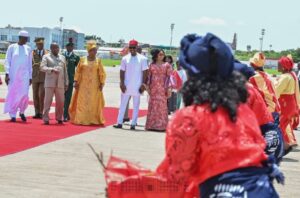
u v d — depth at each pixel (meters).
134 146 11.69
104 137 12.79
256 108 5.93
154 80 14.65
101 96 15.17
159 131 14.65
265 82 8.26
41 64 14.66
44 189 7.57
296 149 12.93
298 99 11.48
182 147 3.46
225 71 3.54
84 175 8.53
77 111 15.00
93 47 15.03
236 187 3.41
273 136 6.00
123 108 14.77
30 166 9.02
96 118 15.12
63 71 14.77
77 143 11.66
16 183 7.82
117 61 95.31
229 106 3.46
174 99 19.30
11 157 9.73
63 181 8.09
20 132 12.80
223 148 3.44
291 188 8.43
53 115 17.17
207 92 3.49
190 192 3.58
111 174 3.60
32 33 94.75
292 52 82.62
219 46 3.51
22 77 14.76
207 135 3.46
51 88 14.59
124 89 14.61
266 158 3.54
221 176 3.45
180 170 3.48
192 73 3.60
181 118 3.49
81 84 15.04
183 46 3.69
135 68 14.55
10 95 14.75
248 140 3.48
